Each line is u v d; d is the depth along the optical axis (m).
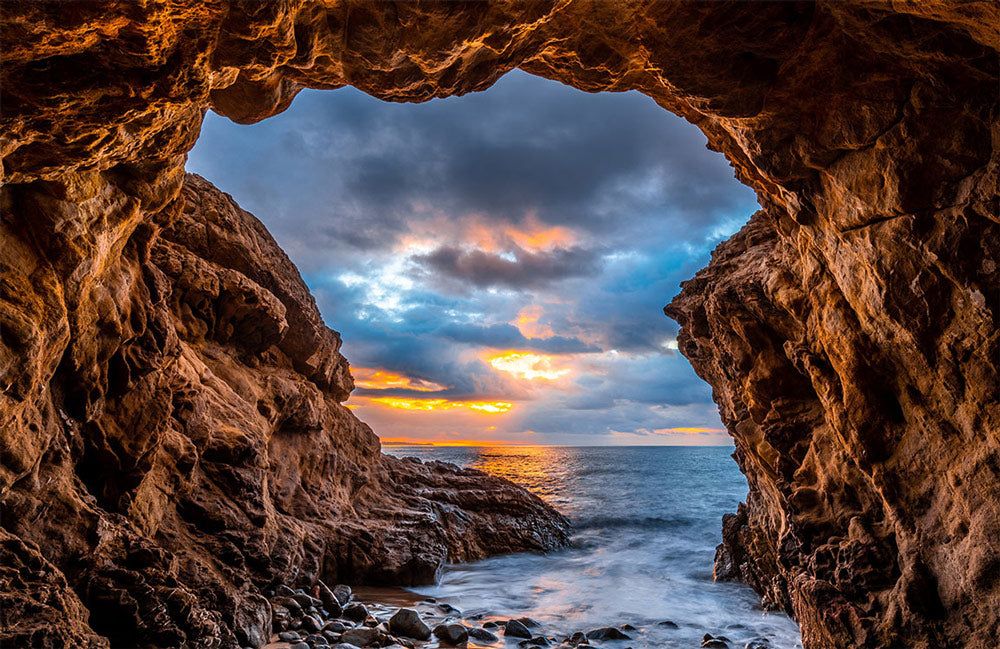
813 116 6.38
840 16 5.38
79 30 3.56
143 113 4.51
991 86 5.32
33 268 5.84
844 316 7.36
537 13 4.98
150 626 6.34
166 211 8.22
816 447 8.81
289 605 10.06
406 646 9.21
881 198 6.14
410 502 18.20
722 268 11.73
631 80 6.98
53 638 4.92
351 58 5.06
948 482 6.15
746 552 15.16
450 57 5.09
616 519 26.53
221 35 4.14
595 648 9.95
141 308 8.01
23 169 4.84
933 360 6.14
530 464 84.25
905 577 6.50
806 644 8.49
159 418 8.16
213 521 9.80
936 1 4.56
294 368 16.08
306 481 14.87
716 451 152.88
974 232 5.57
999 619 5.48
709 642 10.16
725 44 5.68
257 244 15.52
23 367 5.58
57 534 6.27
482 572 16.56
